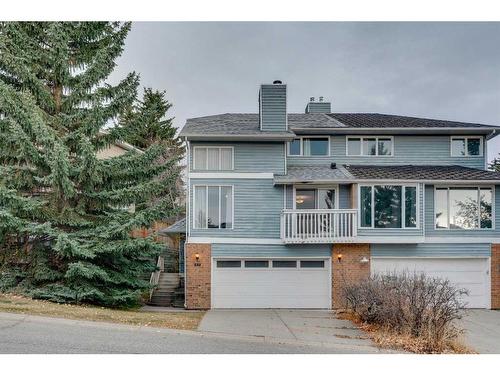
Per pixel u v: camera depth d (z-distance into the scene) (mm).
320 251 15141
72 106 13461
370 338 9375
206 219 15141
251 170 15297
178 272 20250
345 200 15516
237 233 15125
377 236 14781
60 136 13148
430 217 15305
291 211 14695
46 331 7949
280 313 13523
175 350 7500
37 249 12617
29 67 12680
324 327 10766
